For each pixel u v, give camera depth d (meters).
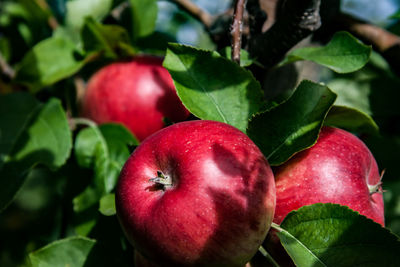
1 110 0.48
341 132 0.39
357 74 0.57
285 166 0.37
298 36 0.40
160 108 0.48
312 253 0.35
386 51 0.49
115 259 0.42
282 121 0.37
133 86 0.48
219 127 0.35
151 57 0.51
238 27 0.39
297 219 0.35
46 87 0.55
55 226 0.72
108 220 0.44
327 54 0.41
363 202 0.36
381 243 0.34
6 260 0.76
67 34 0.55
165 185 0.34
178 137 0.35
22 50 0.62
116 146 0.47
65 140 0.47
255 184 0.34
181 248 0.33
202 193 0.33
